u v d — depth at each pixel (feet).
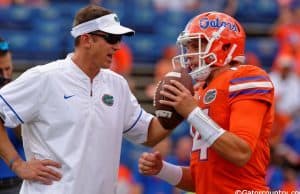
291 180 99.35
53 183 50.42
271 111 50.55
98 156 51.29
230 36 50.52
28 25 131.34
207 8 139.64
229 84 49.55
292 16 139.85
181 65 50.98
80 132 50.75
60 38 129.49
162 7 138.82
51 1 135.23
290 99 122.83
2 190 62.08
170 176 55.21
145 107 125.18
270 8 145.07
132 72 132.36
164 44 134.92
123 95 53.52
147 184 100.12
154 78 131.34
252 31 142.82
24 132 52.39
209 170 50.42
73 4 135.54
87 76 51.70
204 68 50.19
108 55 51.70
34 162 50.37
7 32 129.59
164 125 50.88
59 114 50.78
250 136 47.50
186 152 97.45
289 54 133.59
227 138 47.29
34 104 50.98
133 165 102.94
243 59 51.98
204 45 50.52
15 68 125.90
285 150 104.99
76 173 50.24
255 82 48.78
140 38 134.82
